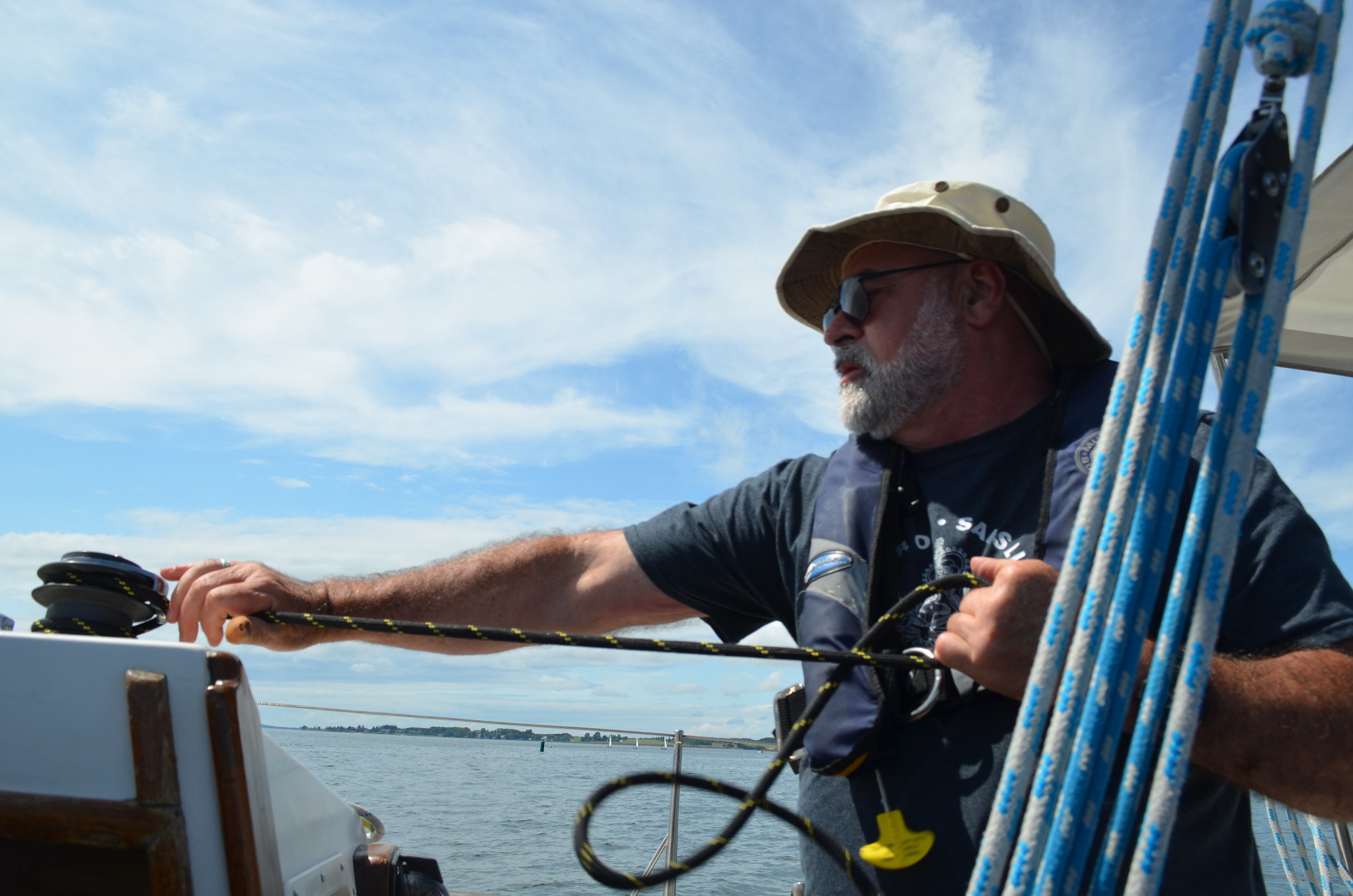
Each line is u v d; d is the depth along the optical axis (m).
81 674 0.91
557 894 8.17
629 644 1.41
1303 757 1.08
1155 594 0.80
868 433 1.74
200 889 0.91
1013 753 0.80
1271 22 0.76
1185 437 0.81
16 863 0.93
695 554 1.85
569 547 1.99
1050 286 1.65
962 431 1.67
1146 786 1.24
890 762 1.41
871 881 1.36
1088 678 0.79
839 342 1.82
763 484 1.88
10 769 0.91
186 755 0.91
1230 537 0.74
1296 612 1.20
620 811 14.86
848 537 1.59
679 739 3.69
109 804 0.90
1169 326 0.82
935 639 1.48
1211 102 0.82
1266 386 0.75
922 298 1.72
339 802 1.57
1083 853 0.76
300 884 1.28
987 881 0.78
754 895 7.46
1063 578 0.81
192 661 0.91
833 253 1.99
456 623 1.87
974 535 1.53
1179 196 0.83
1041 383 1.72
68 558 1.20
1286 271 0.75
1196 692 0.73
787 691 1.64
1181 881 1.20
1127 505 0.80
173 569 1.57
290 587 1.62
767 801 1.22
